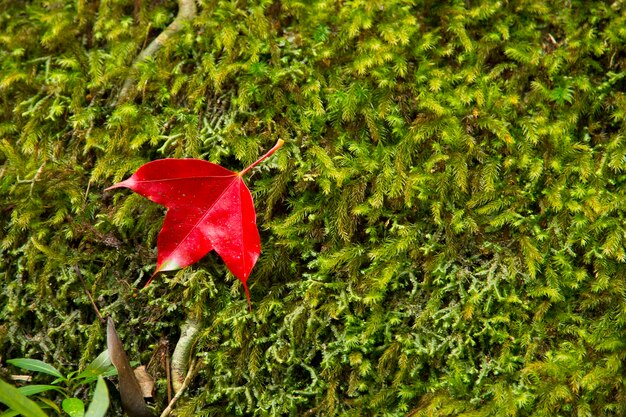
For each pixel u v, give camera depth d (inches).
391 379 36.5
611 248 36.2
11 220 37.2
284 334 36.5
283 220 36.9
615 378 36.0
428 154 37.0
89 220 37.2
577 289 36.6
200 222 36.0
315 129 37.2
